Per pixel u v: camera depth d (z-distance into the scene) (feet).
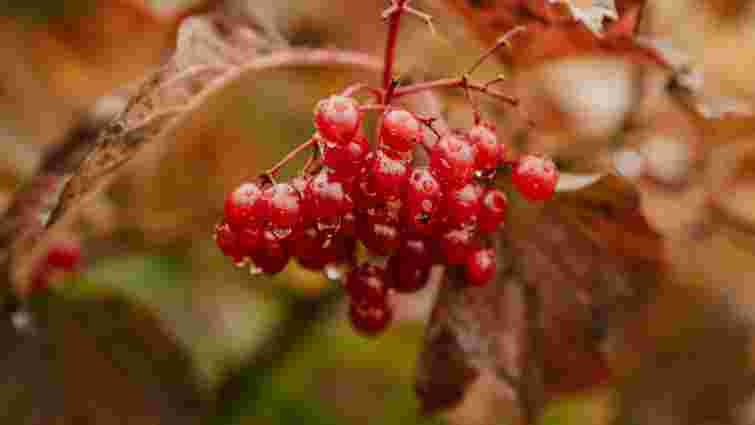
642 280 1.41
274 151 1.77
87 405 1.62
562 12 1.33
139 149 1.25
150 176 1.70
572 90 1.75
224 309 1.74
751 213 1.75
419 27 1.53
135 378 1.64
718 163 1.73
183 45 1.29
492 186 1.29
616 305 1.41
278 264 1.24
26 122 1.76
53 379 1.61
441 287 1.36
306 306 1.79
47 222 1.21
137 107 1.24
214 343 1.72
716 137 1.55
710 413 1.95
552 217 1.37
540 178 1.22
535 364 1.41
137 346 1.65
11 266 1.44
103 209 1.66
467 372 1.38
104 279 1.68
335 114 1.15
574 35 1.38
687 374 1.88
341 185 1.18
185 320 1.71
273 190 1.18
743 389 1.99
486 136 1.21
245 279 1.77
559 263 1.39
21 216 1.42
